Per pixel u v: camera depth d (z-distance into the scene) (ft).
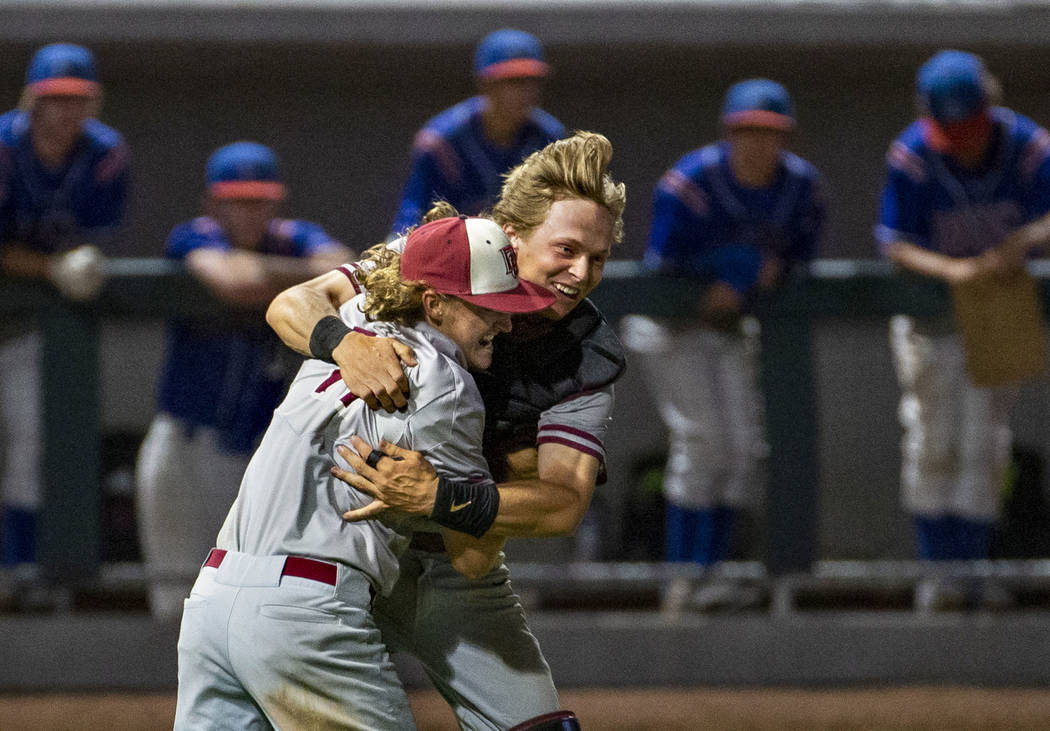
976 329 57.88
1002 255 57.47
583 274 30.58
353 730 29.55
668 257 58.80
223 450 58.29
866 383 89.35
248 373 58.39
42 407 57.57
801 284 59.06
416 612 33.83
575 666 59.31
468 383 29.63
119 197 62.13
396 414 29.12
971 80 57.88
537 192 30.63
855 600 64.95
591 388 31.24
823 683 59.52
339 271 33.09
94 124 62.18
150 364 87.10
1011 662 59.36
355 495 29.94
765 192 59.26
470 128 59.31
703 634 59.36
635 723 54.90
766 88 59.26
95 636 58.49
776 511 59.26
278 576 29.22
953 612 60.34
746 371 59.62
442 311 30.01
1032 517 71.26
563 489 30.27
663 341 59.21
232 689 30.07
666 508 76.59
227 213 59.52
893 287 59.06
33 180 59.36
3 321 58.75
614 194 30.76
